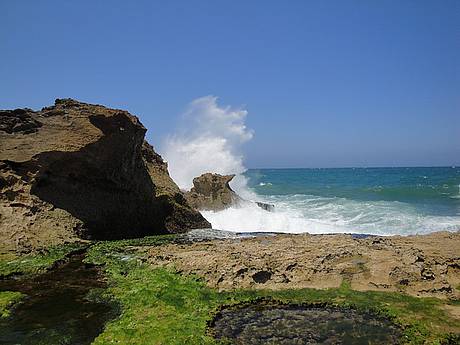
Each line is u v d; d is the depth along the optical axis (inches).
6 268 684.1
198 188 1493.6
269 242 804.0
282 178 4200.3
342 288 602.2
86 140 972.6
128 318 494.3
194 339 445.4
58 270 690.2
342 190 2336.4
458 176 3730.3
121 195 1059.9
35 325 479.2
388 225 1214.3
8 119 970.1
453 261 650.8
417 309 535.2
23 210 875.4
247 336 471.2
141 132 1088.2
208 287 604.4
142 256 743.1
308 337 470.0
